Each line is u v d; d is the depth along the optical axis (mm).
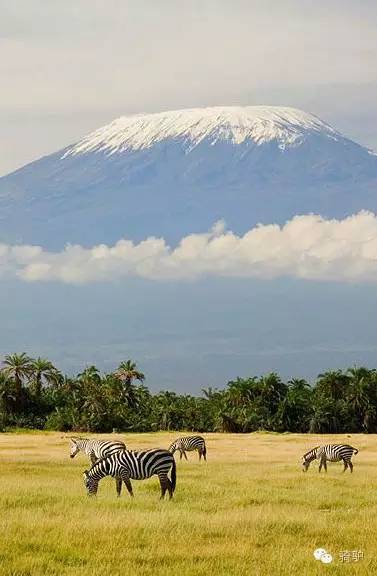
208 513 41250
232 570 29734
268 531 36281
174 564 30562
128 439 137500
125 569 29578
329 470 70938
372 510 42594
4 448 109312
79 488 50125
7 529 34844
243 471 65125
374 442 130625
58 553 31422
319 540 34938
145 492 49219
